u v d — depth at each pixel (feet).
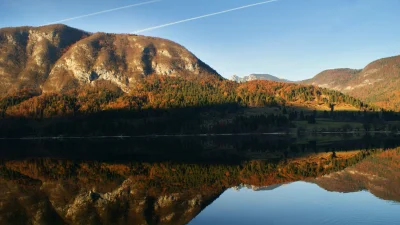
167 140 549.95
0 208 130.31
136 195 146.10
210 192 147.23
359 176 180.45
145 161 268.21
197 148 391.86
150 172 208.54
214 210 116.67
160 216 114.21
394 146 369.71
